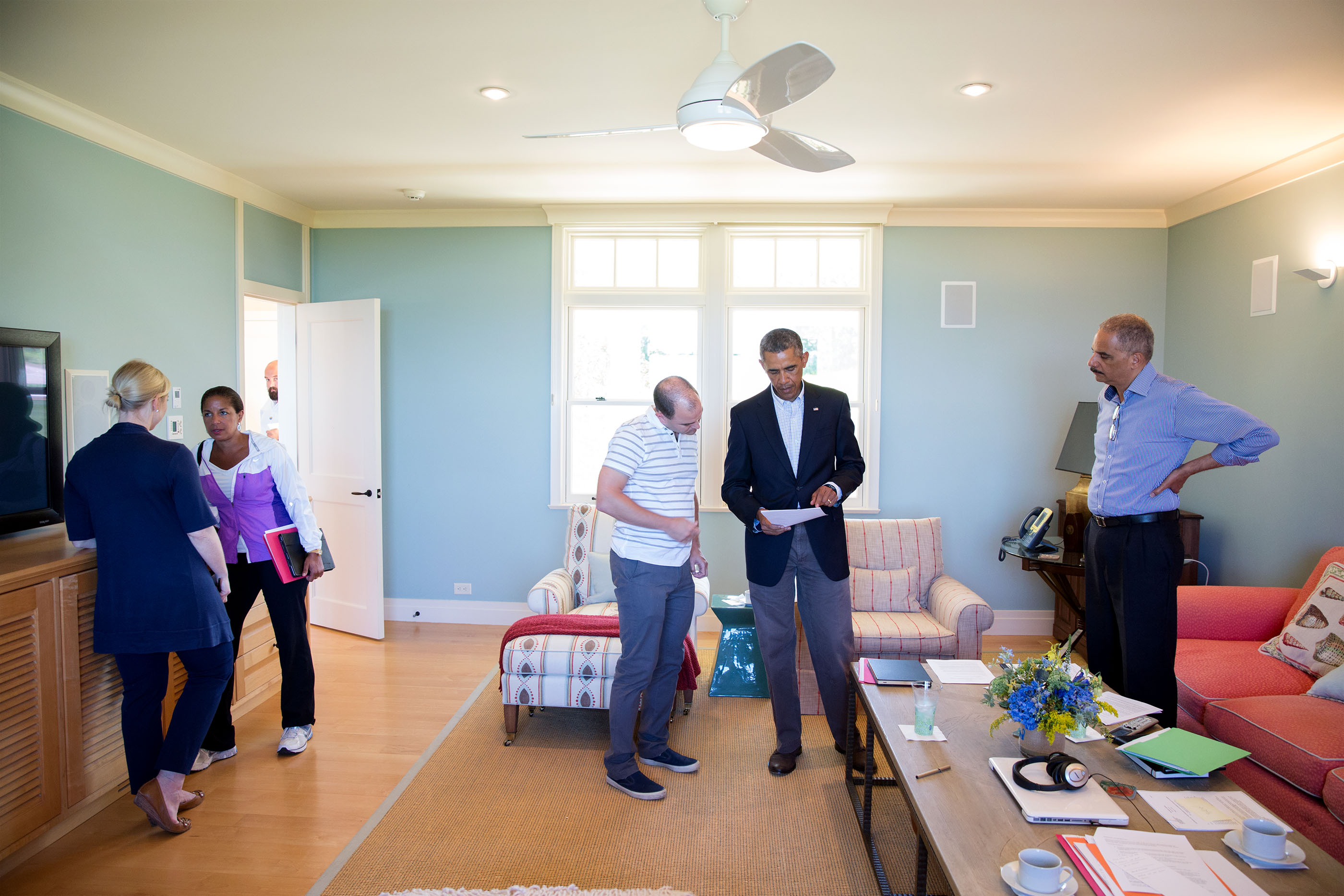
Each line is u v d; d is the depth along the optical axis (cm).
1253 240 394
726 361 476
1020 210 463
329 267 491
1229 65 266
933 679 245
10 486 266
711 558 477
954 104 303
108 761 258
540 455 486
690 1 226
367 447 454
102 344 329
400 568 497
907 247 471
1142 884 139
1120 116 314
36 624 230
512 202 465
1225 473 410
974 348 471
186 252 378
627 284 486
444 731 328
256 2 228
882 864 230
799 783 281
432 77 282
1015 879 141
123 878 224
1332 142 340
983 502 474
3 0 227
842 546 282
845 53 259
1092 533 261
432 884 221
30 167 295
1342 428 340
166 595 234
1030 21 236
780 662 285
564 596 367
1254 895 137
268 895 217
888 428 474
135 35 249
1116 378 245
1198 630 327
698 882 223
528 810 263
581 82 286
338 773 289
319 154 372
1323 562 309
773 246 480
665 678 285
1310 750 223
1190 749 185
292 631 304
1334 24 236
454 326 487
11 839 221
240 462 291
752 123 218
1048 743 186
